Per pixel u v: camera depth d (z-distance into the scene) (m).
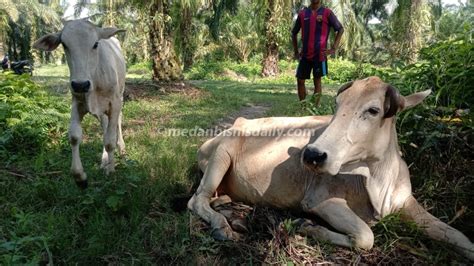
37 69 30.28
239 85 15.08
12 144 4.73
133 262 2.72
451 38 4.54
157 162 4.41
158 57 11.32
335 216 2.96
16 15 28.48
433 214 3.29
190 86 11.05
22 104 5.49
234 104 9.25
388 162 2.97
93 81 3.94
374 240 2.98
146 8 11.23
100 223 3.06
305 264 2.80
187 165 4.39
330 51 6.65
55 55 39.19
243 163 3.51
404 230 3.00
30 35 32.56
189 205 3.44
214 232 3.06
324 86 14.57
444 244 2.85
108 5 12.96
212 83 16.23
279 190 3.32
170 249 2.88
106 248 2.82
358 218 2.92
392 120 2.94
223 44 28.95
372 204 2.97
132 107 8.09
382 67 5.71
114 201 3.18
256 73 24.84
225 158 3.56
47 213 3.19
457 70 3.93
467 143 3.66
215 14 16.67
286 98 10.55
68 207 3.30
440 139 3.71
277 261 2.81
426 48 4.43
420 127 3.75
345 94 2.74
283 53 28.84
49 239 2.74
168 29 11.39
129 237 2.97
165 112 7.86
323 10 6.54
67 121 5.64
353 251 2.85
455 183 3.46
